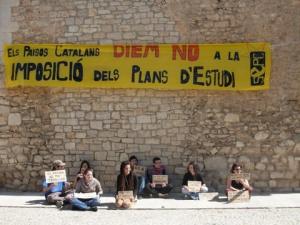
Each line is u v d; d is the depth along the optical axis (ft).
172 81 37.17
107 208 30.30
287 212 28.48
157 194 34.50
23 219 26.66
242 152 36.65
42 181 37.60
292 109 36.73
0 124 38.40
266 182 36.42
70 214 28.22
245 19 37.40
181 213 28.45
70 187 32.27
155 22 37.83
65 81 37.91
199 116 37.04
